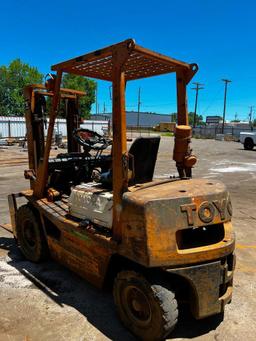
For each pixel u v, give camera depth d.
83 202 3.76
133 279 3.06
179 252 2.90
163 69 4.00
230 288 3.33
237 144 32.34
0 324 3.37
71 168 4.77
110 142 4.55
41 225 4.53
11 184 10.73
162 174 12.45
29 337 3.18
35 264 4.71
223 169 14.49
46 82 4.02
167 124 66.31
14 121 33.06
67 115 5.15
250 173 13.40
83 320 3.44
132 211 2.93
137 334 3.14
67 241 3.95
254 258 5.09
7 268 4.59
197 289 2.96
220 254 3.04
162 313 2.88
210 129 54.88
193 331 3.29
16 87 59.94
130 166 3.25
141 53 3.12
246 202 8.50
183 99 3.81
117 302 3.30
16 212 4.95
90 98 50.84
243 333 3.27
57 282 4.20
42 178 4.47
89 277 3.72
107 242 3.22
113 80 3.07
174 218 2.89
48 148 4.25
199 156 20.25
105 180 3.82
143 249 2.86
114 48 3.05
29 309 3.62
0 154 19.89
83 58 3.47
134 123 102.06
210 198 3.09
